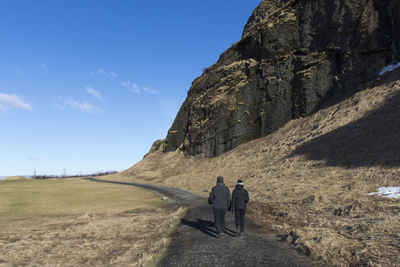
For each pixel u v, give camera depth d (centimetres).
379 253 475
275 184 1692
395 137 1482
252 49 3956
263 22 3862
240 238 679
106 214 1245
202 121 4181
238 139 3531
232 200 704
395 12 2364
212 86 4456
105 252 626
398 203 812
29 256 596
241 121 3562
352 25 2705
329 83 2783
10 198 1905
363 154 1537
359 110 2112
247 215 1040
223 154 3588
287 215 942
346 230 650
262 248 588
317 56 2972
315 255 516
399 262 429
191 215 1066
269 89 3353
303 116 2891
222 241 656
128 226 898
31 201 1789
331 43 2866
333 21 2881
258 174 2205
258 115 3412
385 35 2469
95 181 4431
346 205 907
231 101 3762
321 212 902
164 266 499
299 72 3067
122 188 2908
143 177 4403
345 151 1716
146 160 5406
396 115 1683
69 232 833
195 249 597
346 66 2670
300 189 1368
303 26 3219
